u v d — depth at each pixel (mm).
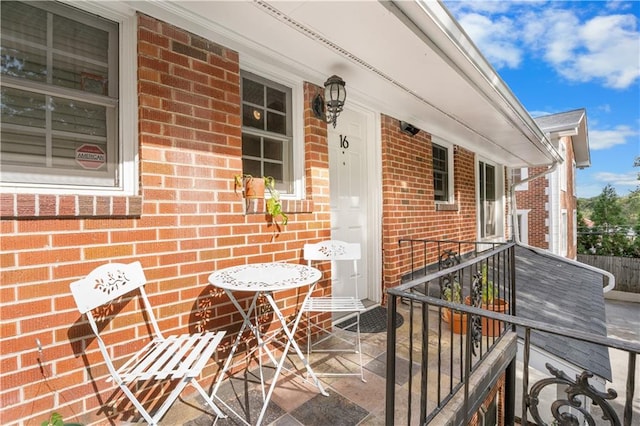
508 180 7926
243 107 2461
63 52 1658
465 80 2758
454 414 1619
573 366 2703
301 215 2719
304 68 2650
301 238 2707
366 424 1695
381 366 2295
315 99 2848
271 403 1869
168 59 1915
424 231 4367
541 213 10570
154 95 1853
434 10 1932
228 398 1919
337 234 3395
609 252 13977
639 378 5938
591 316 3561
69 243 1550
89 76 1731
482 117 3816
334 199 3379
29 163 1560
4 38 1504
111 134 1806
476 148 5730
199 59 2055
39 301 1465
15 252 1405
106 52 1785
